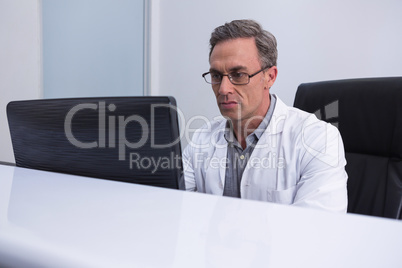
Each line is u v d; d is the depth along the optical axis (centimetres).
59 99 49
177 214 23
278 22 226
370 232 19
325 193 82
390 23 194
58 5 188
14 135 56
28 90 172
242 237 19
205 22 250
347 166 106
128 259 16
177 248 17
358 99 105
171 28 266
